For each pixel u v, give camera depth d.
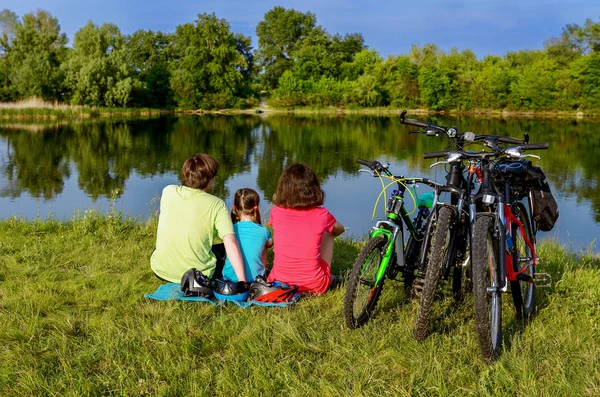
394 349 3.31
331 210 12.63
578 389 2.84
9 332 3.47
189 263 4.36
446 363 3.16
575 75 67.56
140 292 4.31
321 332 3.56
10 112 48.62
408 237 4.13
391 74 77.94
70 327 3.57
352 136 34.97
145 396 2.89
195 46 71.62
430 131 3.90
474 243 3.16
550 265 5.32
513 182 3.83
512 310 4.00
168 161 21.88
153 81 68.00
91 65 55.81
